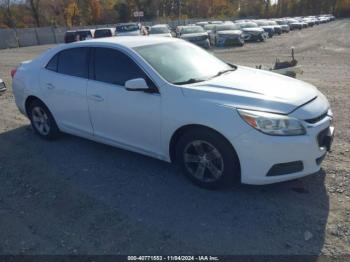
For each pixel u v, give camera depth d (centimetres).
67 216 344
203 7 8700
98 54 445
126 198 369
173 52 440
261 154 327
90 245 301
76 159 471
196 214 335
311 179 384
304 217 321
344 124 555
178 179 402
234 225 316
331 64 1343
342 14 8662
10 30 3497
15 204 372
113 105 421
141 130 404
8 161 479
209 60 462
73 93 466
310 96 365
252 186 376
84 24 6041
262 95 347
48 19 5572
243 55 1797
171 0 8062
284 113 329
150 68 394
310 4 9175
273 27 3300
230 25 2558
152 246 295
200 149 365
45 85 505
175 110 365
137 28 2567
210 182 368
